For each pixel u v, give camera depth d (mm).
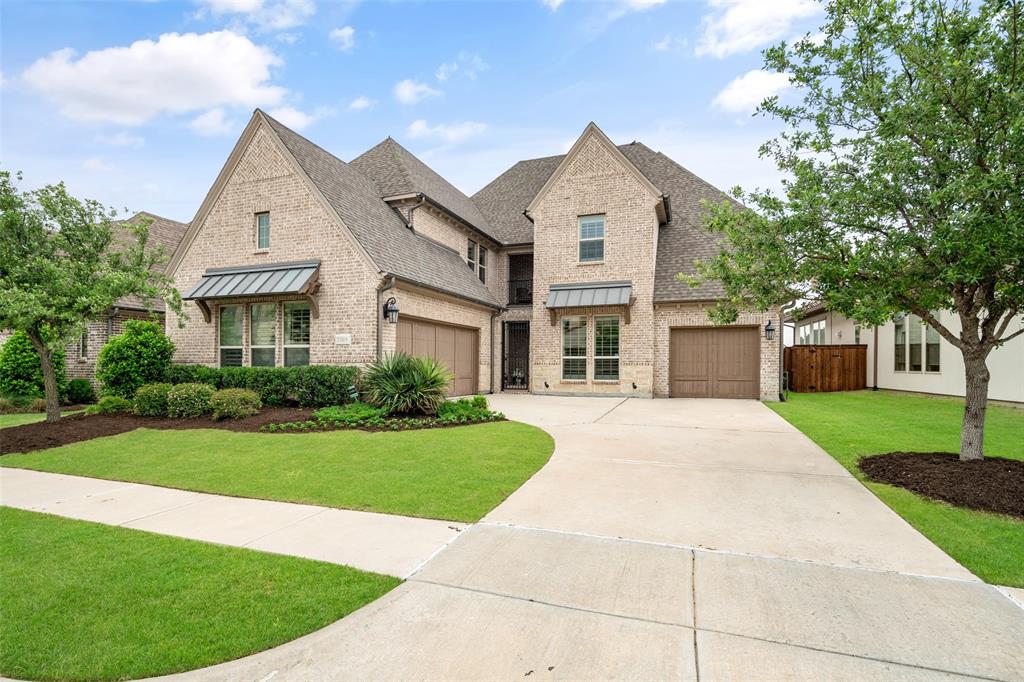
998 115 5230
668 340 17266
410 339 14344
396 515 5109
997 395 14000
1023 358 13234
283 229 13969
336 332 13219
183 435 9547
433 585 3559
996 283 5680
